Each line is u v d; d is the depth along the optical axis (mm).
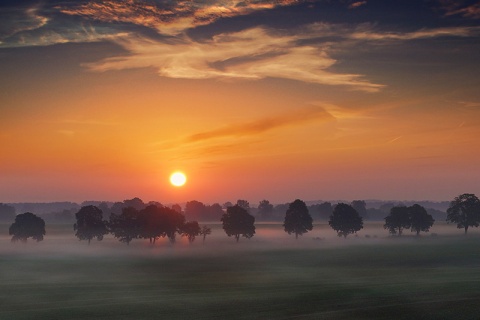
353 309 54438
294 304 57781
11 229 172000
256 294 65062
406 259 113375
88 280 81062
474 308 53656
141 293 66938
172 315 52688
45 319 51281
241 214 185875
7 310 55688
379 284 72562
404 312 52562
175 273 90438
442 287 68375
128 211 177625
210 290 69188
